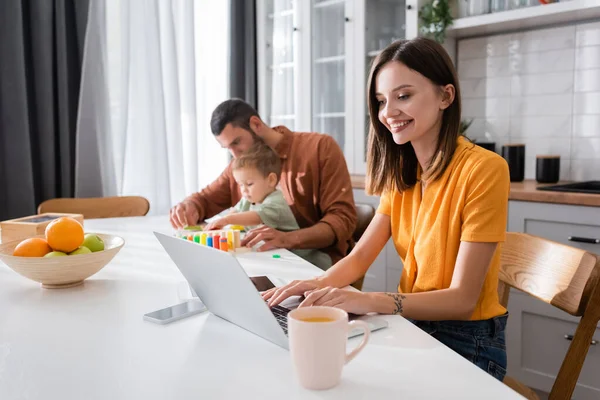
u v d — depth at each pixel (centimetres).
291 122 340
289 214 186
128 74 274
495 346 117
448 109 121
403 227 132
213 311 97
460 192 116
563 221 224
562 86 270
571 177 272
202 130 326
